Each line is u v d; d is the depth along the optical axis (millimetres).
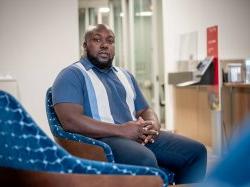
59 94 1586
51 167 912
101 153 1353
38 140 873
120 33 5555
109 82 1786
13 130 868
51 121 1597
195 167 1575
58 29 4273
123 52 5418
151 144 1638
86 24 5539
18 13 4156
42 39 4234
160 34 5109
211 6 4660
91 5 5609
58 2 4262
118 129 1542
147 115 1841
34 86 4227
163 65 4984
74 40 4320
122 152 1382
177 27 4605
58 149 900
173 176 1595
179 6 4594
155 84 5105
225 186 321
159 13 5094
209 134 3549
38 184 936
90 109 1664
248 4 4754
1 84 4000
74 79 1645
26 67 4199
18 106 844
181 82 4078
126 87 1844
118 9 5684
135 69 5312
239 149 323
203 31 4621
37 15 4211
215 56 3586
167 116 4602
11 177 959
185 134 4168
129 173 1018
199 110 3791
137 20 5336
